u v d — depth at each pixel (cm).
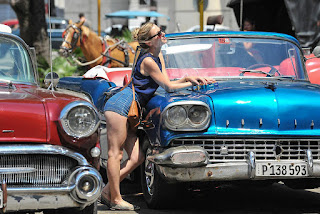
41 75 3631
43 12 3859
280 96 1299
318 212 1362
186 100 1245
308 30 2805
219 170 1242
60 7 7031
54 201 1056
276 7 3250
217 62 1530
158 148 1273
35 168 1066
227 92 1303
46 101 1110
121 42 3198
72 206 1073
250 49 1563
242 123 1266
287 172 1266
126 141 1355
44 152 1052
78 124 1095
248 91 1310
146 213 1341
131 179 1529
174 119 1241
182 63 1522
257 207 1417
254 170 1248
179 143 1262
